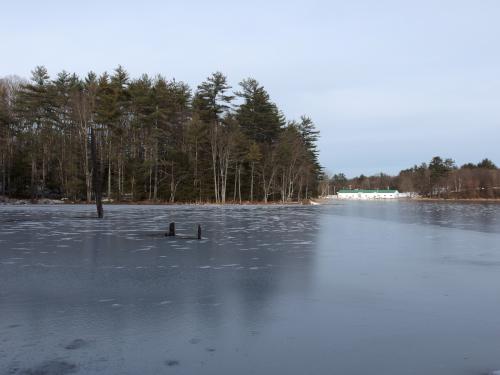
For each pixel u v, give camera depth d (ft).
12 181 208.95
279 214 128.67
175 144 219.20
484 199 457.68
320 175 327.06
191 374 16.69
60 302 26.89
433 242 58.80
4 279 33.58
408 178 597.93
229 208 169.37
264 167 235.81
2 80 236.43
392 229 79.05
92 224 84.17
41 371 16.81
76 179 187.83
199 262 41.86
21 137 199.82
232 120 216.95
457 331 21.71
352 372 16.98
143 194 211.41
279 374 16.76
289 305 26.37
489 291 29.96
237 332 21.44
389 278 34.35
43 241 57.31
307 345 19.76
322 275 35.58
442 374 16.84
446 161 522.06
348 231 74.54
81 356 18.33
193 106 223.30
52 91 201.16
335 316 24.14
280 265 40.27
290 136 247.09
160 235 65.41
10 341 20.03
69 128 201.36
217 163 222.28
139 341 20.12
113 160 203.82
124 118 205.46
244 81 249.96
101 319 23.41
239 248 52.03
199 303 26.78
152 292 29.60
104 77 199.21
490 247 53.57
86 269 37.96
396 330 21.85
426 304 26.63
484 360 18.13
